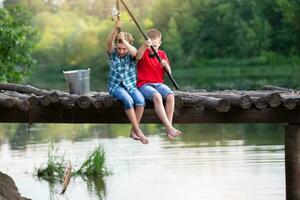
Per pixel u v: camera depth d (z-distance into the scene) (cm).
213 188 1730
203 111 1352
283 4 8006
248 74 7169
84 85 1425
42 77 8244
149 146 2345
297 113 1359
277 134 2608
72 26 8731
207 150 2245
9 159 2161
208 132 2706
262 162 2020
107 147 2339
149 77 1332
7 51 2552
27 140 2573
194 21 8388
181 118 1353
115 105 1320
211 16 8369
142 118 1345
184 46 8400
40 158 2166
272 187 1723
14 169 2011
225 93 1520
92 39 8600
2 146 2431
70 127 2977
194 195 1670
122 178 1867
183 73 8150
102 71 8475
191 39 8400
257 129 2772
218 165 1991
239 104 1319
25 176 1922
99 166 1925
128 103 1298
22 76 2605
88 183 1831
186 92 1509
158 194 1689
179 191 1711
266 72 7431
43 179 1891
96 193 1723
